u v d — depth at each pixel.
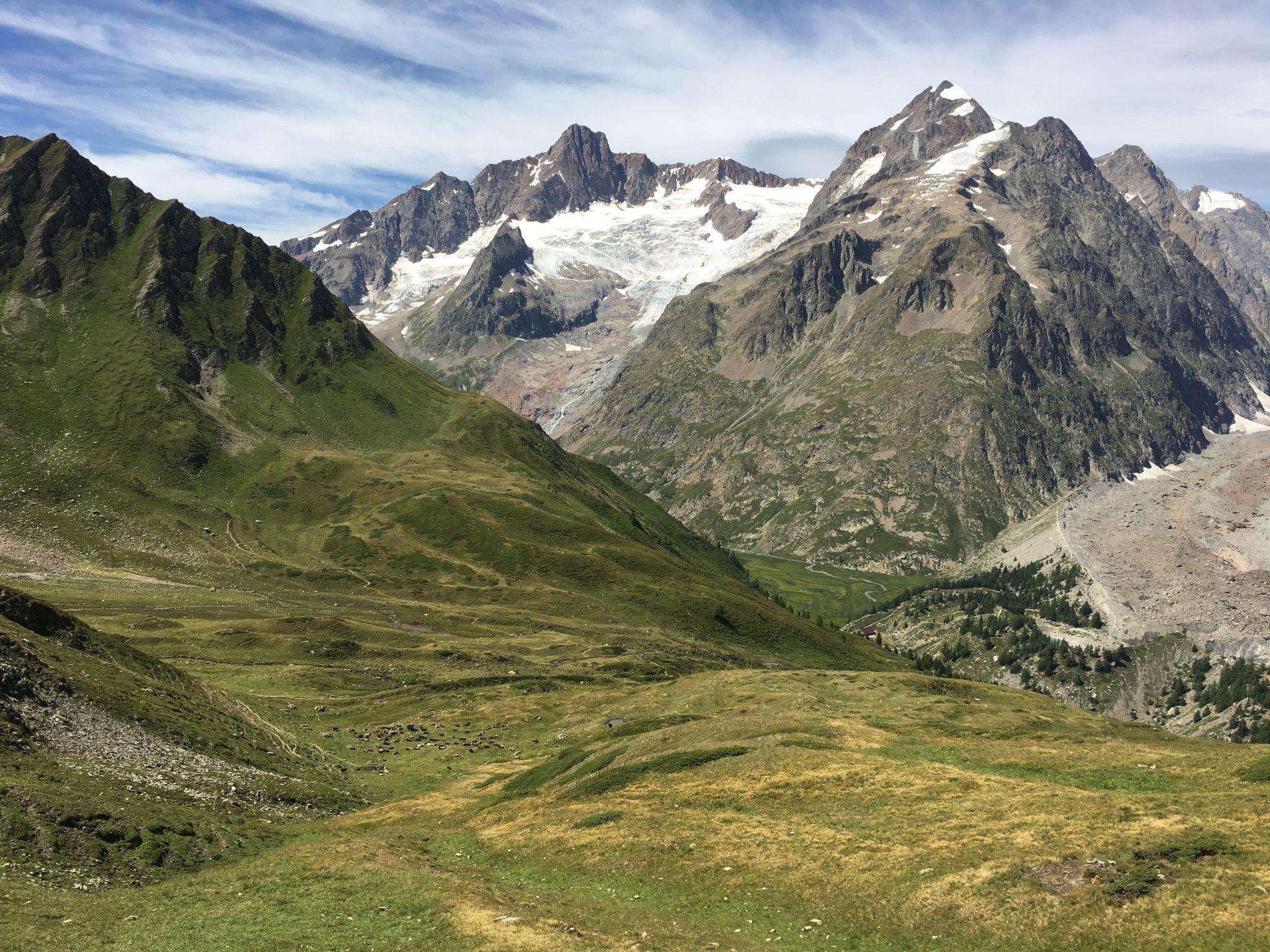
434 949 43.66
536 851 65.38
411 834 76.56
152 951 42.97
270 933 45.69
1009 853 49.97
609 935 46.38
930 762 71.75
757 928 48.38
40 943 41.75
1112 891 43.59
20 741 67.38
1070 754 69.94
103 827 59.34
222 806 74.44
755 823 62.41
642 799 71.62
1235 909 39.75
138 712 84.69
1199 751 69.62
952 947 43.22
